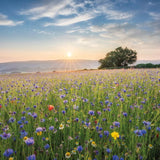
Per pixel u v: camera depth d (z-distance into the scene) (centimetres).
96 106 357
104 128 251
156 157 208
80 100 372
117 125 220
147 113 310
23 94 444
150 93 449
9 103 362
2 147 190
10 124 267
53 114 297
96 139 231
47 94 478
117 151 207
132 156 179
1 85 704
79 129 252
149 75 827
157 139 227
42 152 206
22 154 199
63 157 192
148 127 216
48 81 819
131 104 363
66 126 253
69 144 226
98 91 482
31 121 287
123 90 410
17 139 214
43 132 236
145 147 200
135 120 272
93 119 285
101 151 206
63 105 322
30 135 243
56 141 236
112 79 739
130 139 219
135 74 923
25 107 335
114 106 352
